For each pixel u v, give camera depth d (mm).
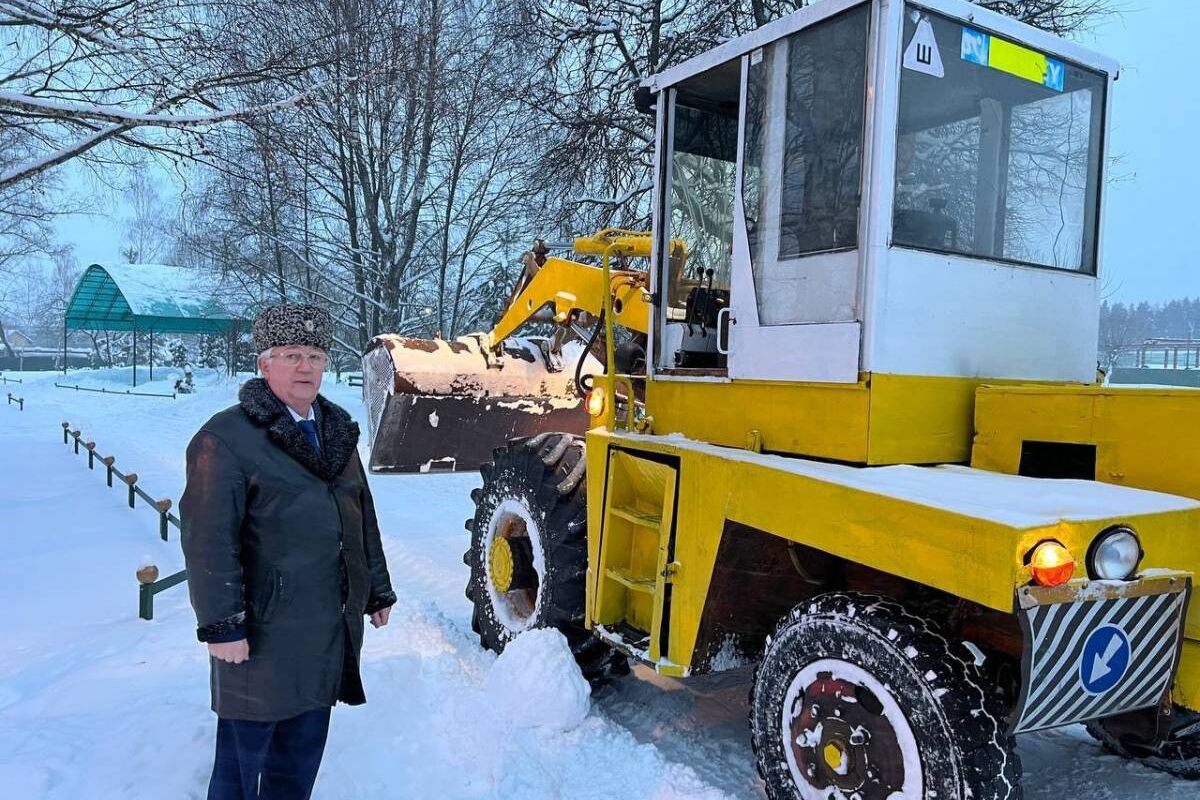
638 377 3625
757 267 3000
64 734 3145
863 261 2568
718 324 3234
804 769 2467
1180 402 2178
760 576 2906
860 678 2305
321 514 2258
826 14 2727
